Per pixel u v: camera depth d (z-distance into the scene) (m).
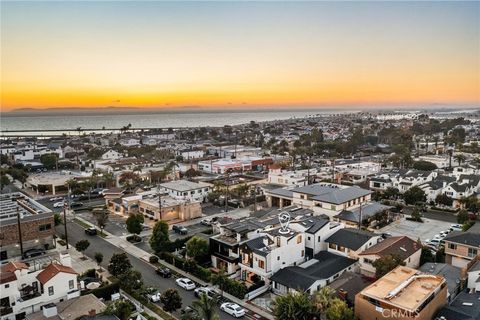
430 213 91.69
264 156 175.00
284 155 184.62
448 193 97.94
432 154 177.25
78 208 97.69
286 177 115.38
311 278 50.94
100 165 147.38
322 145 197.00
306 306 40.88
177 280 55.88
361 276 52.38
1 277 46.12
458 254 58.75
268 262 53.69
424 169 134.75
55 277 48.47
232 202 99.19
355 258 58.50
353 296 46.12
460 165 138.62
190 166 148.50
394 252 55.62
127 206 92.25
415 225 81.94
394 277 45.59
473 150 175.12
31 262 58.00
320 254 60.91
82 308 44.66
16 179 132.50
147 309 48.72
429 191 99.81
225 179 121.94
